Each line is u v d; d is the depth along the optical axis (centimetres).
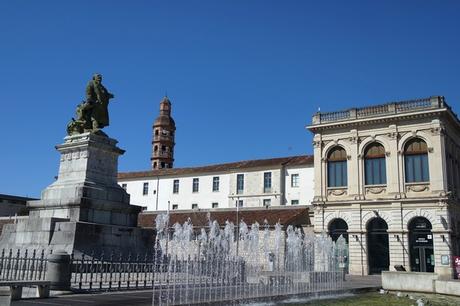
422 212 4478
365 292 2534
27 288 1731
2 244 2452
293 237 4575
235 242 4466
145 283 1947
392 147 4744
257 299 1752
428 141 4572
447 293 2352
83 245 2252
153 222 5822
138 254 2475
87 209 2434
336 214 4925
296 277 2853
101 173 2641
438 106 4528
